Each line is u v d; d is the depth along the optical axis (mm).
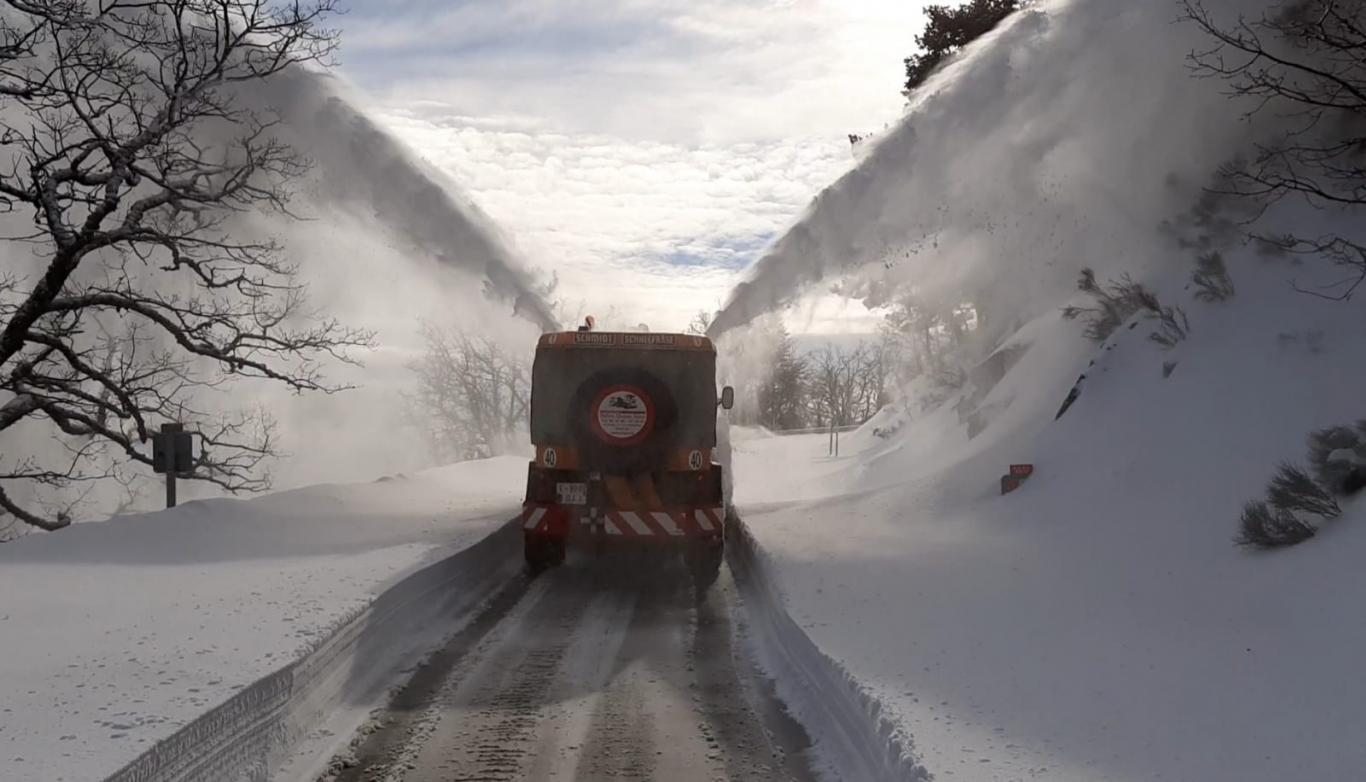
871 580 11031
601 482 13414
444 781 6254
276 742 6723
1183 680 6914
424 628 10453
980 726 6121
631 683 8438
